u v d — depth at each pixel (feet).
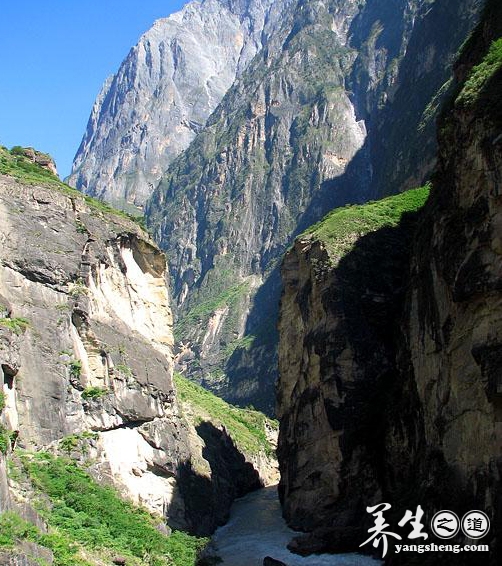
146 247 202.49
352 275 212.43
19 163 188.85
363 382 199.82
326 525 185.98
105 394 170.19
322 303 210.79
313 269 217.97
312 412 209.46
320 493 200.34
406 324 181.57
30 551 111.04
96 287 179.63
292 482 213.87
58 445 156.25
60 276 168.66
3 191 167.32
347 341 202.49
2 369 139.85
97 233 184.03
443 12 543.39
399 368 186.09
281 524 211.00
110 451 167.63
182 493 188.96
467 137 138.31
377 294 210.79
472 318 133.28
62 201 177.68
